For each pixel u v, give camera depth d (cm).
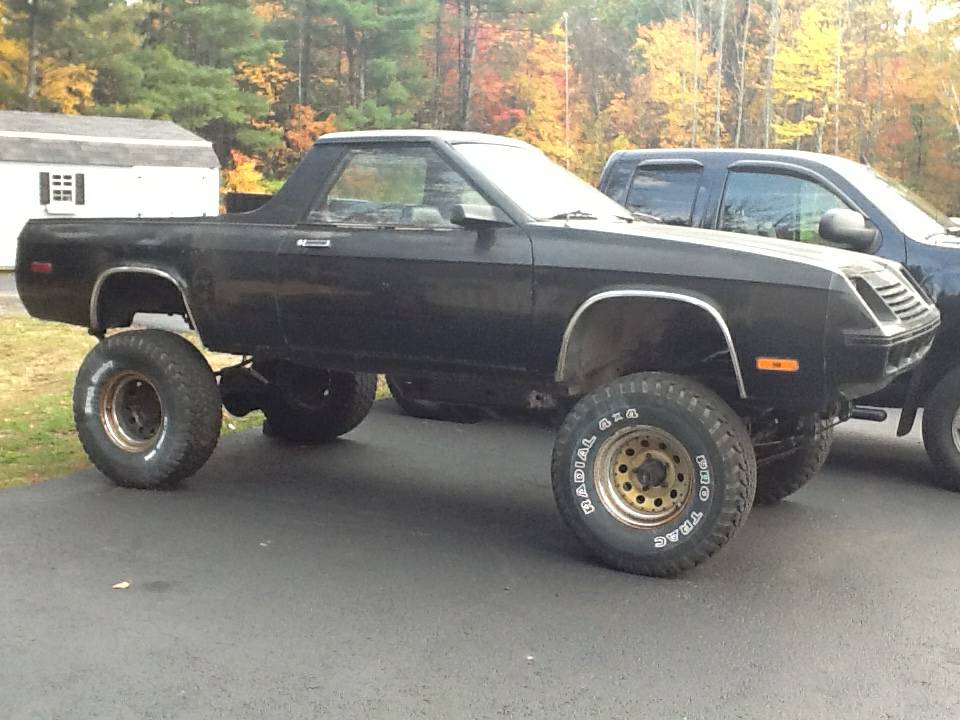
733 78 6009
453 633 441
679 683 397
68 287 668
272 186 4900
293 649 421
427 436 853
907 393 703
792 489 651
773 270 487
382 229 573
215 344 631
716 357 560
